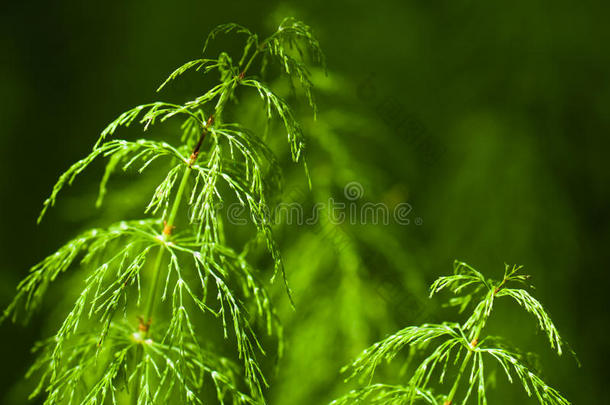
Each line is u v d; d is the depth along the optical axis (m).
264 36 1.46
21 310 1.42
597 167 1.41
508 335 1.22
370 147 1.41
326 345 1.22
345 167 1.26
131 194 1.24
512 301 1.24
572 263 1.31
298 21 1.02
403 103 1.46
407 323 1.24
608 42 1.44
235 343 1.19
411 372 1.21
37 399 1.28
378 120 1.39
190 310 1.18
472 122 1.45
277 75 1.42
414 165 1.44
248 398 1.00
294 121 1.01
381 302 1.24
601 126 1.43
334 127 1.31
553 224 1.31
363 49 1.48
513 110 1.45
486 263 1.28
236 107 1.23
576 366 1.25
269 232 1.00
